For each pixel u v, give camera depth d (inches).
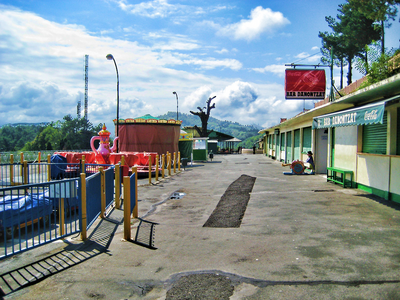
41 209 269.6
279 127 1093.1
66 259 196.5
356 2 618.2
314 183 497.7
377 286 149.1
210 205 361.4
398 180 324.8
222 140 2522.1
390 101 261.1
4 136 6048.2
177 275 171.0
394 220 265.0
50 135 3855.8
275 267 176.1
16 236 248.4
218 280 162.7
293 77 706.2
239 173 698.2
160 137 951.6
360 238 220.2
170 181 585.9
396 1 565.3
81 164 449.1
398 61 361.1
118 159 680.4
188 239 236.4
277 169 786.2
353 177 430.0
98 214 291.6
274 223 269.9
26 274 172.6
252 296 144.4
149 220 299.6
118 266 185.5
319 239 221.8
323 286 151.2
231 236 239.3
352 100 388.5
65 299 146.3
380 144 368.2
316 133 644.7
